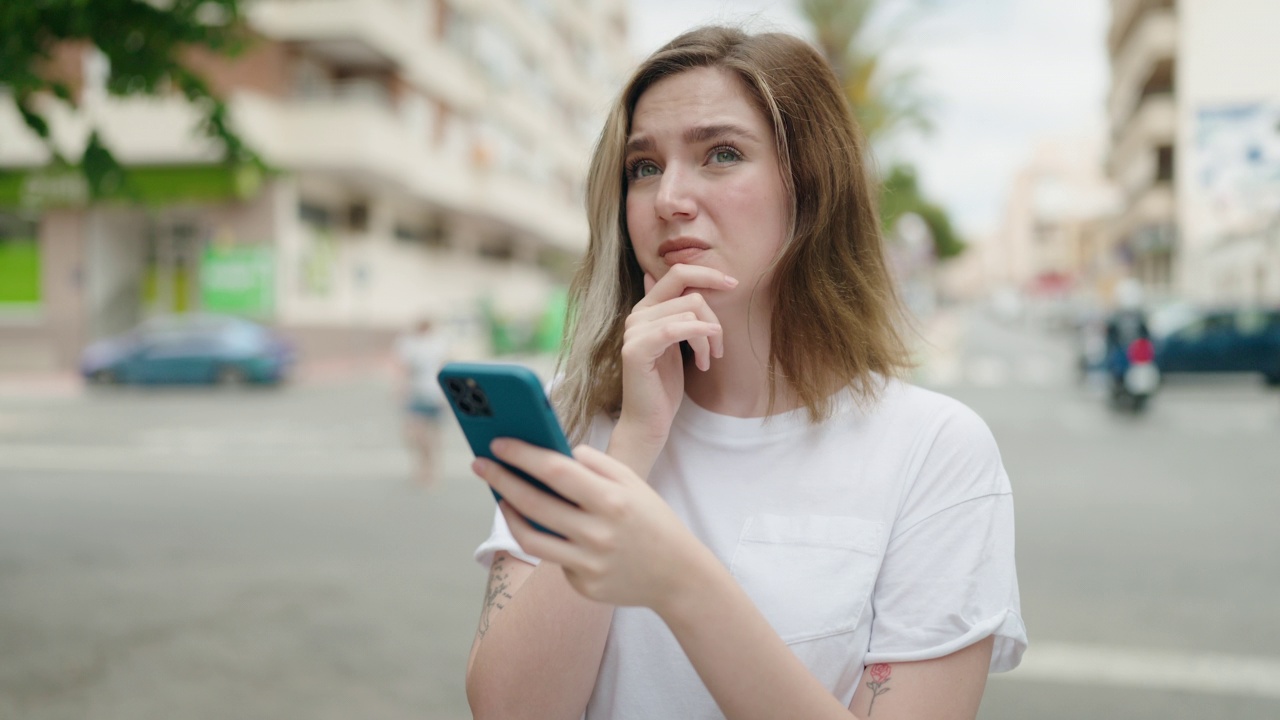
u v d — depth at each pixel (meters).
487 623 1.15
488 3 30.11
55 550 6.40
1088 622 4.75
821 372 1.18
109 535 6.85
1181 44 32.22
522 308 33.03
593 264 1.27
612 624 1.15
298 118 21.77
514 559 1.20
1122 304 18.91
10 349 22.73
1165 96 34.22
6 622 4.84
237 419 14.46
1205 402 16.12
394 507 7.92
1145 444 11.45
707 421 1.19
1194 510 7.56
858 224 1.23
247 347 19.30
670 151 1.15
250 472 9.70
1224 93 31.69
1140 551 6.20
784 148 1.14
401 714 3.70
